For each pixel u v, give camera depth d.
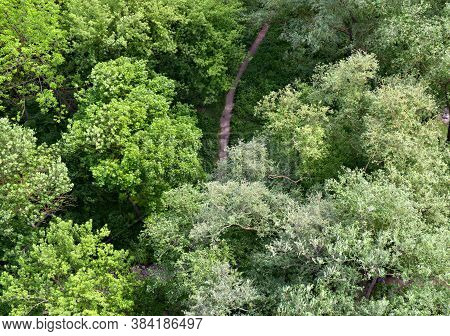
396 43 25.47
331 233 18.22
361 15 26.38
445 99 24.94
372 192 18.53
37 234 21.86
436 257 16.77
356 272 17.33
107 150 23.55
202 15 28.12
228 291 17.75
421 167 20.78
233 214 20.17
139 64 25.08
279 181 24.28
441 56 23.17
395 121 21.31
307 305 16.50
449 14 24.08
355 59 23.06
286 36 29.88
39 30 25.11
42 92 26.47
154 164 22.48
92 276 19.70
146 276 22.91
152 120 24.17
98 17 25.53
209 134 31.66
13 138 21.39
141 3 26.86
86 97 24.61
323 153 22.72
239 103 32.94
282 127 23.91
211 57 29.92
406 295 16.36
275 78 33.66
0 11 25.14
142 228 27.44
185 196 21.62
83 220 26.89
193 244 20.64
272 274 20.39
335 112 25.09
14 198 20.48
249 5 34.19
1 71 25.03
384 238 17.06
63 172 21.48
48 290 18.69
